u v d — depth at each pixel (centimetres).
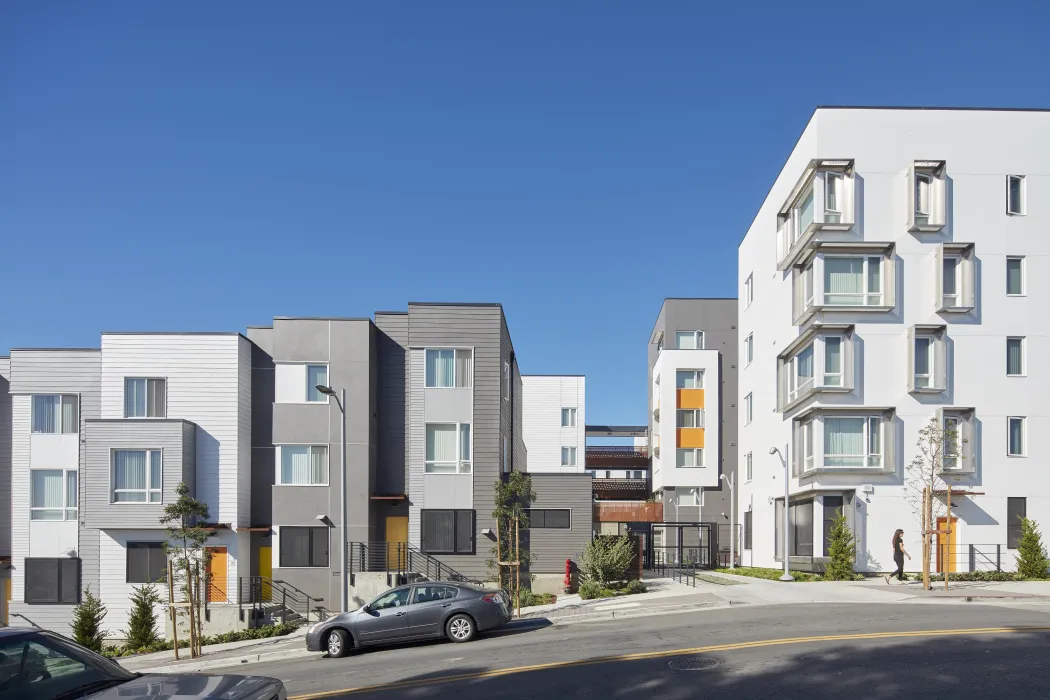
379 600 1809
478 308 3131
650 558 4134
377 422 3184
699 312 4919
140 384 3064
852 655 1304
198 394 3058
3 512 3175
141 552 2977
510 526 2845
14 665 709
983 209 3003
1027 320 2970
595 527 4912
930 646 1352
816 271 3017
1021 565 2745
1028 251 2994
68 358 3159
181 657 2197
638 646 1523
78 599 3005
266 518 3114
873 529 2911
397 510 3123
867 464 2938
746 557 4106
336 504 3006
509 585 2645
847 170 3027
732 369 4862
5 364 3291
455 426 3078
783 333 3431
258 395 3188
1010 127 3030
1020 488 2912
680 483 4750
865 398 2966
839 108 3045
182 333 3081
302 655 1902
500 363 3125
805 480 3084
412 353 3103
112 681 736
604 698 1138
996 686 1082
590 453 6253
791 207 3341
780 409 3397
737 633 1598
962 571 2870
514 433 3816
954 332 2966
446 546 3014
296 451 3038
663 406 4809
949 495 2586
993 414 2941
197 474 3020
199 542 2461
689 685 1175
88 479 2956
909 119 3039
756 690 1121
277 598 2956
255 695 710
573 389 6238
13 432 3116
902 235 3011
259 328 3231
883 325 2991
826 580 2770
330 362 3080
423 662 1534
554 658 1458
